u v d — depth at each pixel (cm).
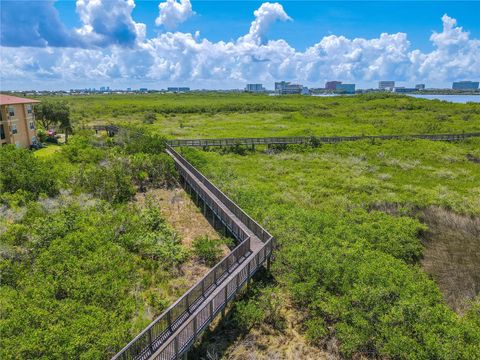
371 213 2072
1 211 1705
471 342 993
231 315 1176
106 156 2903
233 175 2839
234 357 1010
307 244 1522
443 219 2030
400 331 1017
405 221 1931
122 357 806
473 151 3816
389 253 1608
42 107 4491
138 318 1072
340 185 2703
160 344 905
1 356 833
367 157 3619
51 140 4025
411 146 4000
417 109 8288
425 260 1620
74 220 1630
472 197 2433
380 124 5956
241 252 1338
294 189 2606
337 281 1250
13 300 1057
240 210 1680
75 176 2217
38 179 2020
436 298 1227
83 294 1112
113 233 1566
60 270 1234
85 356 849
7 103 3084
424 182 2836
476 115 6825
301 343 1069
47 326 943
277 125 6078
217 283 1176
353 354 1021
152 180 2600
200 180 2269
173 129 5469
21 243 1453
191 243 1695
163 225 1795
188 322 935
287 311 1205
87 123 6156
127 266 1332
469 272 1515
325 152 3834
